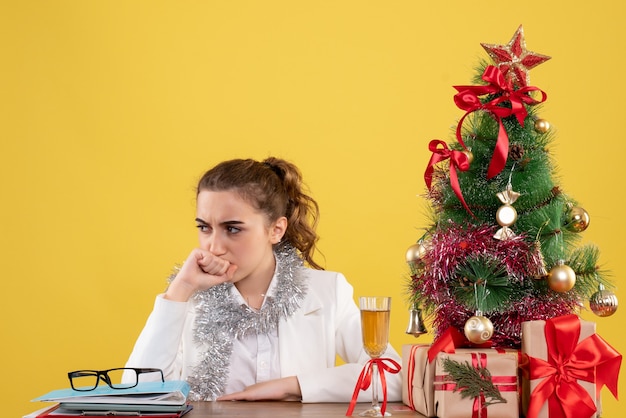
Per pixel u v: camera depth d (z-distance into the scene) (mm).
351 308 2045
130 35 3230
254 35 3254
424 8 3258
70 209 3189
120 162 3209
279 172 2021
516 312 1510
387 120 3248
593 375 1409
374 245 3227
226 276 1812
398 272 3227
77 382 3158
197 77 3234
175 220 3209
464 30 3246
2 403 3139
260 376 1897
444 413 1379
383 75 3256
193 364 1905
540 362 1405
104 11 3227
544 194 1512
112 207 3199
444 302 1505
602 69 3199
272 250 2006
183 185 3215
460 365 1383
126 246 3195
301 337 1930
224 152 3229
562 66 3189
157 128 3221
